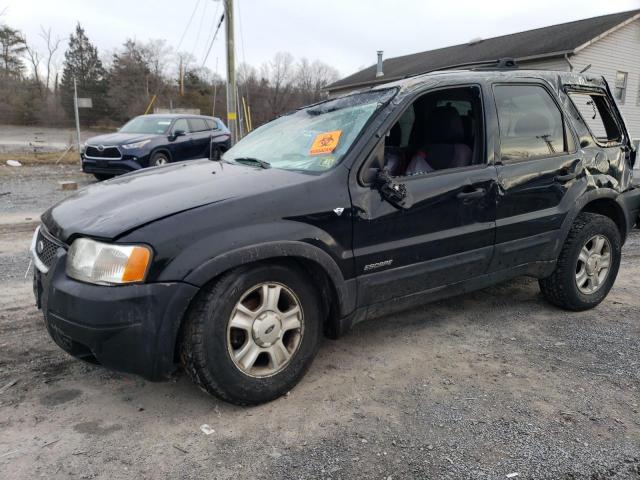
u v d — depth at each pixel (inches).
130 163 455.5
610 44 880.3
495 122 143.0
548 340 147.6
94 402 112.7
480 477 90.1
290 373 114.2
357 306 122.8
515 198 145.2
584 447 98.5
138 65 2297.0
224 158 156.5
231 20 624.1
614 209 177.2
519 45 971.3
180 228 99.5
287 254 107.4
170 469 91.4
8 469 90.4
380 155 123.7
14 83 2014.0
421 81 135.2
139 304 96.2
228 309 103.7
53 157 733.3
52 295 101.4
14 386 118.3
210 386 104.3
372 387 120.8
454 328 155.7
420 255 129.5
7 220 306.2
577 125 164.6
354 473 91.0
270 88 2201.0
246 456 95.3
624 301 182.2
